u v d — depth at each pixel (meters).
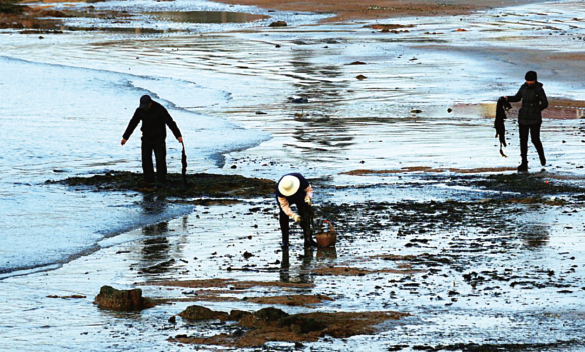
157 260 25.69
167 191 37.94
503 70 91.56
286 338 17.02
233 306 19.89
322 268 23.98
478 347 16.20
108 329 18.03
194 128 58.12
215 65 98.06
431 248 26.08
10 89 72.94
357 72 91.81
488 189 36.88
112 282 22.89
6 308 19.98
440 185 38.12
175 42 127.19
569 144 50.03
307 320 17.88
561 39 128.38
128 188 38.75
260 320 18.16
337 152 48.91
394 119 62.22
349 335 17.17
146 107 39.28
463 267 23.47
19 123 57.88
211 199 36.22
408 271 23.20
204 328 17.98
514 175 40.16
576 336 16.81
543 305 19.27
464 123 60.12
